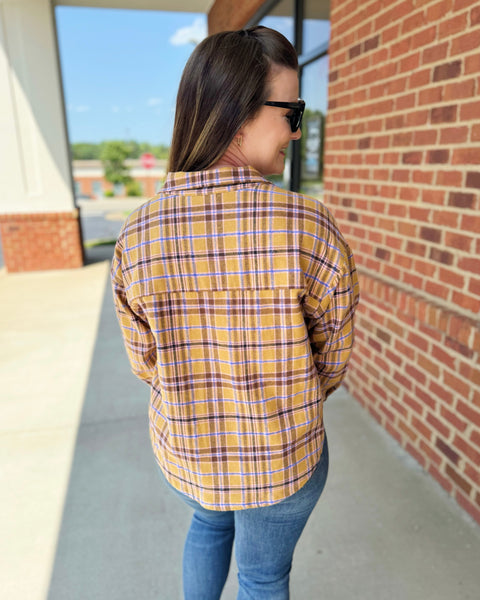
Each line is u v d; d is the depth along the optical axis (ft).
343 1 8.86
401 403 7.88
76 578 5.57
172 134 2.85
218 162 2.70
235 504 2.90
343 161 9.38
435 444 7.00
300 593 5.31
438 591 5.31
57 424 9.02
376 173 8.14
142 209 2.75
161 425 3.08
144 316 2.84
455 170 6.12
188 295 2.62
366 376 9.12
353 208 9.11
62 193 22.15
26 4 19.58
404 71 7.04
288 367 2.68
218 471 2.86
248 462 2.82
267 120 2.70
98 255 26.99
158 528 6.35
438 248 6.62
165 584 5.48
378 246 8.29
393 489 6.94
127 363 11.88
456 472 6.55
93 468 7.64
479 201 5.74
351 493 6.87
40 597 5.32
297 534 3.32
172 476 3.09
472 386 6.06
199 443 2.84
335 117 9.58
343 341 2.94
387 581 5.45
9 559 5.85
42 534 6.25
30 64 20.25
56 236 22.49
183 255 2.58
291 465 2.85
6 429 8.86
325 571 5.59
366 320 8.97
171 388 2.77
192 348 2.72
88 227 48.47
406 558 5.76
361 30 8.23
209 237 2.54
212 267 2.55
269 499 2.87
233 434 2.81
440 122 6.32
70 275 21.84
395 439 8.16
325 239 2.53
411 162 7.07
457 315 6.18
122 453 8.04
